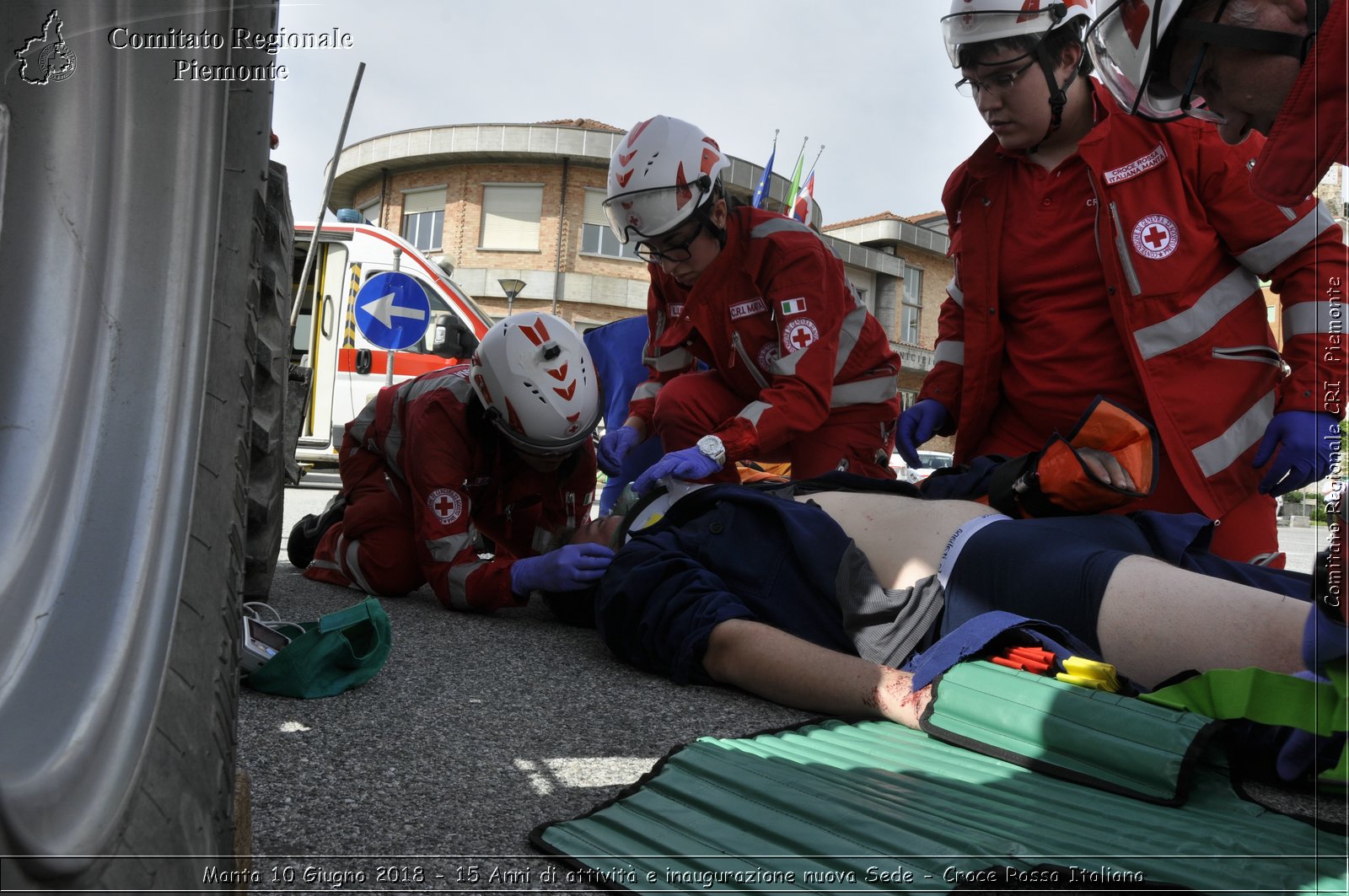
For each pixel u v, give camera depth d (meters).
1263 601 1.43
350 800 1.20
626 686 1.89
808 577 1.98
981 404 2.65
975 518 1.92
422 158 23.05
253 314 0.99
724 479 2.98
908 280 29.84
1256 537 2.32
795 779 1.26
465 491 2.72
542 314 2.63
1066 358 2.45
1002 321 2.62
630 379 4.24
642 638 1.98
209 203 0.95
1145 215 2.27
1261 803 1.24
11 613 0.74
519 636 2.38
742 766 1.31
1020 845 1.05
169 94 0.95
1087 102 2.40
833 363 2.91
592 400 2.61
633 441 3.39
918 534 1.97
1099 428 1.91
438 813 1.17
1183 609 1.50
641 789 1.24
